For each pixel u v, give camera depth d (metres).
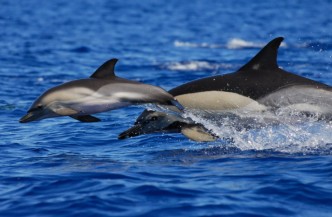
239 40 110.25
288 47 96.50
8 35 113.75
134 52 92.50
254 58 36.09
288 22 156.12
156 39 113.75
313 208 24.94
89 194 26.28
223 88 35.62
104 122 43.59
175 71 72.12
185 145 36.41
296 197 26.05
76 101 32.94
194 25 148.50
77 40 108.06
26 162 32.62
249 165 31.17
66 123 43.09
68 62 79.69
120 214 24.12
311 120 35.09
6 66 74.00
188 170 30.38
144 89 33.16
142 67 75.25
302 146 34.72
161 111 35.25
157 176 29.20
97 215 24.08
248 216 24.00
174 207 24.80
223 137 35.97
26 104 50.75
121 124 43.06
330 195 26.28
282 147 34.66
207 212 24.30
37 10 193.75
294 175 28.98
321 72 69.06
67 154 34.72
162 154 34.31
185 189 27.00
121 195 26.16
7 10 190.62
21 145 36.88
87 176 29.17
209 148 35.38
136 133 35.41
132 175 29.31
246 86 35.53
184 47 100.19
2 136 39.31
